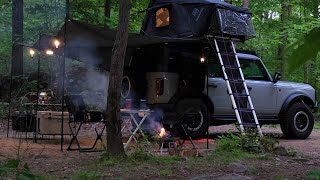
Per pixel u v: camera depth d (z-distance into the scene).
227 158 5.71
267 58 15.00
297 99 9.38
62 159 5.52
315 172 2.18
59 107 8.58
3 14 14.84
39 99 9.27
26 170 2.40
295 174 4.81
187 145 7.31
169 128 7.86
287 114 9.10
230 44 8.27
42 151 6.20
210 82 8.23
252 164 5.40
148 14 9.34
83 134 9.13
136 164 5.10
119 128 5.30
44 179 4.06
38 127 7.24
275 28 15.44
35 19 14.41
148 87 8.05
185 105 7.92
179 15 8.48
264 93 8.92
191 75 8.08
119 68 5.21
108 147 5.34
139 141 6.36
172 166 5.07
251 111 7.38
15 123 7.94
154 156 5.61
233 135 6.82
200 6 8.27
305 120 9.33
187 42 7.86
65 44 6.59
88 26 6.55
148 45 7.84
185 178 4.47
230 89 7.53
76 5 13.01
